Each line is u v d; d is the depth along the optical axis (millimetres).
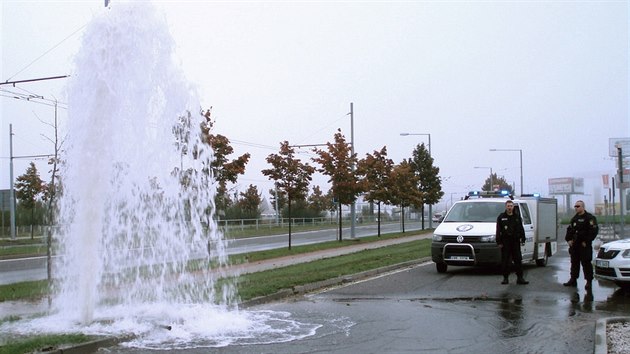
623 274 12258
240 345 8273
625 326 8977
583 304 11352
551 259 21188
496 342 8273
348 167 33094
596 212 53031
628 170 23531
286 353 7801
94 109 9828
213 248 23938
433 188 50375
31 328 8992
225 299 11820
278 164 27484
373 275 16766
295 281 14109
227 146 21859
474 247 15977
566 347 7934
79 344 7820
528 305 11297
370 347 8078
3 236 40625
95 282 9781
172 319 9945
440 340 8445
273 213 68812
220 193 24656
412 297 12586
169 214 12094
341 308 11305
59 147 14711
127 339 8547
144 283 13930
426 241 31312
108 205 10938
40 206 42531
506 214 14359
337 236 38969
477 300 12008
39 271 19359
